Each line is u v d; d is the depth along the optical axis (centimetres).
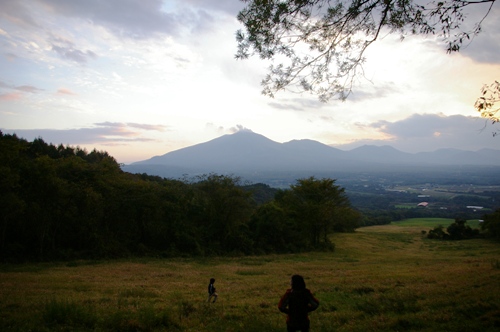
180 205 4053
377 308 1057
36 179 2909
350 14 746
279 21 752
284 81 816
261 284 1789
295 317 583
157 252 3641
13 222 2942
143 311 955
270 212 4753
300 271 2533
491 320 802
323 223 4872
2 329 791
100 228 3500
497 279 1436
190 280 2042
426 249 5341
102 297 1338
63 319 891
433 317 878
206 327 871
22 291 1458
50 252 3025
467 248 5366
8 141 2717
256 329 794
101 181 3391
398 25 743
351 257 4041
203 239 4053
